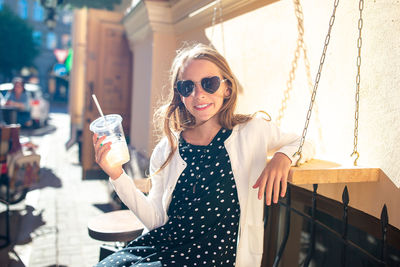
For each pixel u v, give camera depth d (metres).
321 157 2.05
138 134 5.57
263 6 2.66
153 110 4.79
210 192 1.60
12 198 5.21
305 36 2.19
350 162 1.83
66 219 4.99
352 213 1.82
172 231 1.63
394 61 1.57
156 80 4.81
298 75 2.27
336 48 1.94
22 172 5.00
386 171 1.59
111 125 1.60
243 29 2.96
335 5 1.57
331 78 1.97
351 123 1.83
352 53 1.83
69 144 11.07
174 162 1.73
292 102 2.33
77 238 4.35
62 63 14.88
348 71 1.85
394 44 1.57
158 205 1.78
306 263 1.87
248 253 1.72
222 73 1.68
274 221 2.77
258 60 2.74
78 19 11.32
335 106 1.94
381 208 1.62
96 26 7.07
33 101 14.72
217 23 3.47
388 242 1.60
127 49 7.29
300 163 1.54
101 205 5.63
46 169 8.17
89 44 7.08
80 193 6.30
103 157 1.58
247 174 1.65
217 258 1.56
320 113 2.06
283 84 2.42
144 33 5.16
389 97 1.59
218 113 1.73
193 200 1.62
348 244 1.64
